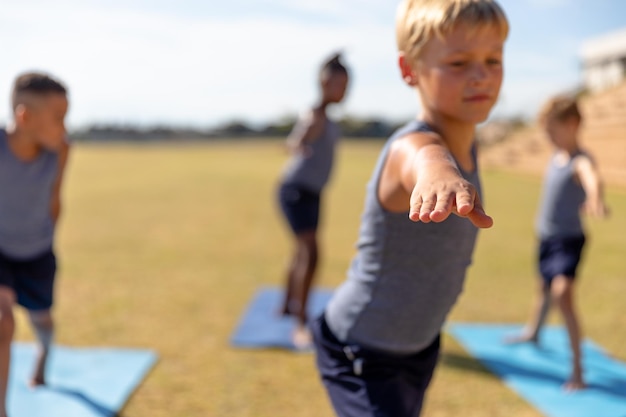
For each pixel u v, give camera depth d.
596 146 18.66
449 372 3.83
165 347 4.21
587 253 7.84
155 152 38.12
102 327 4.62
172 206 12.48
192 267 6.82
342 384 2.05
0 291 3.02
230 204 12.90
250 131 59.44
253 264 7.04
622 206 12.64
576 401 3.42
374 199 1.94
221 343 4.32
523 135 24.75
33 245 3.20
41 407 3.23
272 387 3.58
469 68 1.82
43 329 3.47
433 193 1.35
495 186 17.22
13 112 3.00
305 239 4.44
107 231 9.27
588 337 4.54
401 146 1.81
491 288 5.93
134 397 3.41
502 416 3.23
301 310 4.42
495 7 1.84
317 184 4.45
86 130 56.22
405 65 1.98
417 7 1.90
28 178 3.10
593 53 31.00
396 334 2.00
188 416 3.19
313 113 4.45
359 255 2.06
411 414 2.06
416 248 1.92
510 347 4.29
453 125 1.92
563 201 3.79
